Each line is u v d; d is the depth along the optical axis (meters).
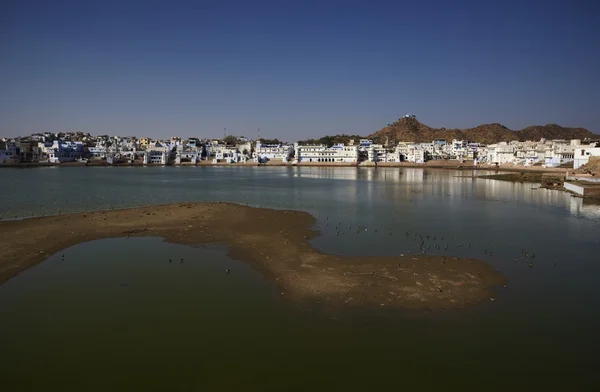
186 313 16.53
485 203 52.25
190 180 95.00
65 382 12.04
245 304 17.39
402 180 95.88
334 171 145.00
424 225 36.25
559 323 15.95
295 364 12.95
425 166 172.38
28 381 12.09
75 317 16.20
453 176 111.06
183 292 18.78
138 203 51.06
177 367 12.77
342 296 18.17
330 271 21.66
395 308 17.00
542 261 24.66
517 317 16.41
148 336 14.69
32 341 14.36
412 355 13.50
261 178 104.25
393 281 20.09
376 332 14.99
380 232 32.97
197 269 22.27
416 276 20.89
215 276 21.05
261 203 52.22
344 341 14.35
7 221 35.16
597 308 17.39
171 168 167.75
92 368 12.73
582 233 33.06
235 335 14.74
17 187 69.00
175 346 13.99
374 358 13.32
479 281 20.38
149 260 24.03
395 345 14.12
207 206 45.34
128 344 14.15
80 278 20.75
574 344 14.34
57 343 14.23
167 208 43.56
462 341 14.45
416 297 18.14
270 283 19.91
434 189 72.19
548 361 13.27
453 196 60.66
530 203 52.34
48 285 19.75
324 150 190.25
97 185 76.12
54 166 161.00
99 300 17.86
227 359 13.20
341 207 48.31
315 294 18.42
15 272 21.64
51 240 28.41
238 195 62.16
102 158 187.25
